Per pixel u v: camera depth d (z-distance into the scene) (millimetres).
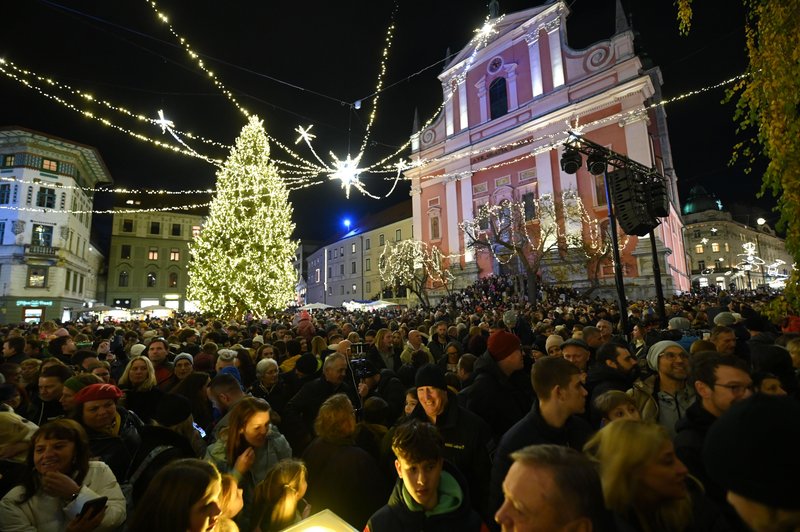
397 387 4824
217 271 21297
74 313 35781
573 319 12180
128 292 45938
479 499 2975
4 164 31500
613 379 3826
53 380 4324
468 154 35906
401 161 25891
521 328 9258
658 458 1688
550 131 31500
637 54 30891
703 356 2652
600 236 27828
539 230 29734
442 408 3193
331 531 1800
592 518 1230
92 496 2465
